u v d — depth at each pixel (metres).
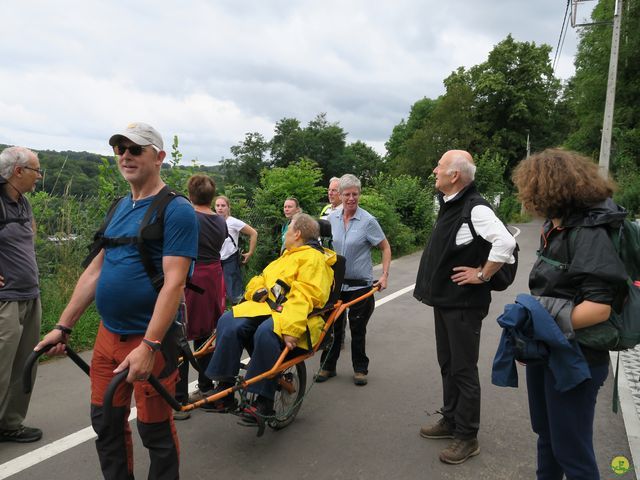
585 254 2.06
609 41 30.05
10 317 3.23
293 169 9.51
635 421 3.82
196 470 3.17
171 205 2.39
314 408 4.11
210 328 4.04
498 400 4.27
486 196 28.48
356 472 3.17
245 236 8.49
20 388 3.38
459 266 3.26
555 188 2.13
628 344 2.13
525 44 43.53
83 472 3.09
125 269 2.39
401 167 47.62
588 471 2.23
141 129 2.42
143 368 2.19
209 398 2.89
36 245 6.09
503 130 43.00
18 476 3.03
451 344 3.35
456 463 3.27
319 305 3.55
